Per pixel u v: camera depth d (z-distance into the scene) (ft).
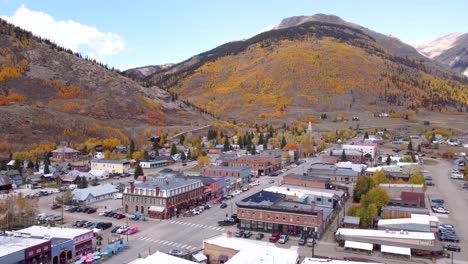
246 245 305.12
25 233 322.14
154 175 648.79
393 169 645.51
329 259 277.44
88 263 299.99
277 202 418.10
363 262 272.72
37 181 620.49
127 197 451.94
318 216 365.40
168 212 430.61
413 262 312.29
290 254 286.25
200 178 542.57
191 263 272.31
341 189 545.03
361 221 386.11
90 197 493.77
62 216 416.87
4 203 416.87
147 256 291.99
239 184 599.16
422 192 481.05
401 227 362.33
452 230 384.47
